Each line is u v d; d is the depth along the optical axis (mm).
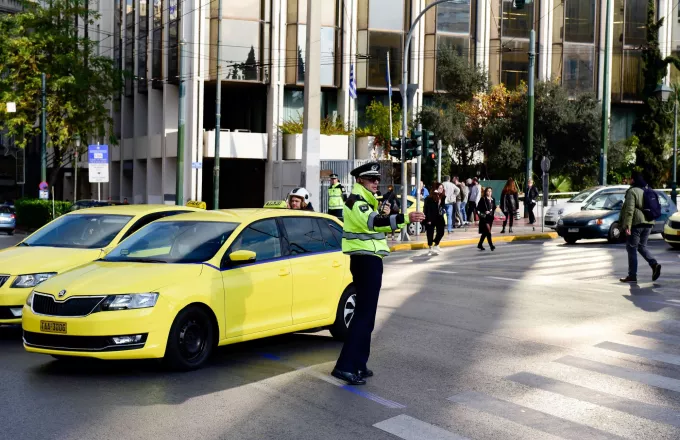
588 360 8539
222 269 8305
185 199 38844
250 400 6906
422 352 8961
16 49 40188
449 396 7086
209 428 6086
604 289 14188
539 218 36906
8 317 9477
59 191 64688
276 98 39375
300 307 9102
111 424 6168
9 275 9547
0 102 39875
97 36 53031
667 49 46594
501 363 8398
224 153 38469
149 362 8383
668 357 8703
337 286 9578
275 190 38875
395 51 40875
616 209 25500
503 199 28078
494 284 14992
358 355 7566
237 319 8359
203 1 38438
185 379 7633
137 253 8664
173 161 41938
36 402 6805
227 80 38469
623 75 45406
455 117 38281
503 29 43062
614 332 10117
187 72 38844
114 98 46500
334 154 37688
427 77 41375
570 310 11852
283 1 39219
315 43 25281
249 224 8852
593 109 39094
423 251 22875
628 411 6652
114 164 52094
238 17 38562
